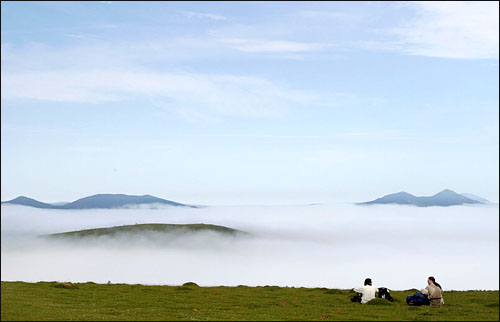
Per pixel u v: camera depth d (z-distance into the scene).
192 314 35.78
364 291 43.81
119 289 53.16
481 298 48.84
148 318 33.28
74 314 33.84
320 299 47.84
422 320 33.56
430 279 42.38
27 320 30.78
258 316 35.44
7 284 52.22
